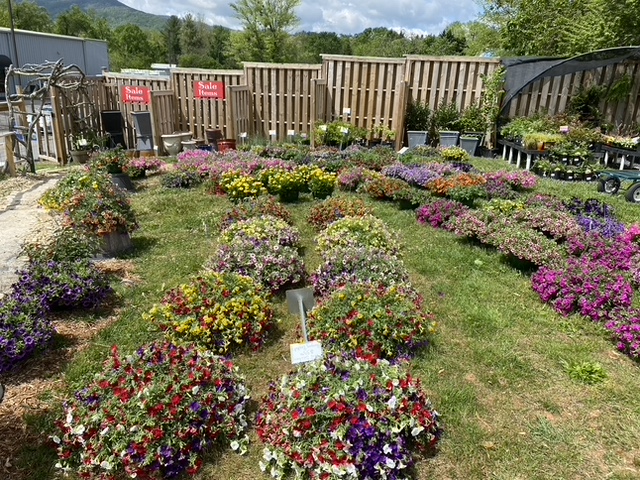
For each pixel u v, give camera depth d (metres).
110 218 5.08
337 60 12.12
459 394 3.15
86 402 2.60
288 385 2.73
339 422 2.41
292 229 5.36
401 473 2.52
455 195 7.03
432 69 11.85
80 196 5.39
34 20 41.66
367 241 5.11
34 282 3.89
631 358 3.63
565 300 4.20
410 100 12.20
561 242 5.70
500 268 5.14
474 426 2.90
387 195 7.18
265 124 12.91
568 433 2.88
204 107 12.48
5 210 6.82
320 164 8.82
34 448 2.65
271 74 12.40
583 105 11.29
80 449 2.53
